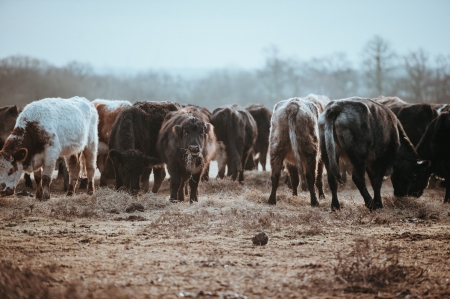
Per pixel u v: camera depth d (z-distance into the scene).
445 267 8.07
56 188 18.97
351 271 7.48
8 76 81.75
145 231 10.59
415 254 8.86
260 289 6.88
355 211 13.04
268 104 109.25
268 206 14.34
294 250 9.07
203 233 10.50
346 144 13.09
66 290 6.36
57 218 12.03
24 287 6.37
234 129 20.25
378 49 92.31
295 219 11.91
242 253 8.80
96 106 20.09
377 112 13.57
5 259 8.14
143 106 17.52
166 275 7.39
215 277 7.34
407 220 12.21
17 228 10.77
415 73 86.38
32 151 14.52
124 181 15.24
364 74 98.75
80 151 15.98
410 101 81.12
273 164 14.88
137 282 7.04
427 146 16.84
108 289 6.45
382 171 13.97
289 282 7.18
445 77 80.06
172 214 12.45
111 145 16.80
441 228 11.27
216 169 31.33
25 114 14.61
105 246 9.25
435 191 19.67
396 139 14.07
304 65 121.69
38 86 83.69
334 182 13.66
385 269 7.51
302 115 14.36
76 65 108.81
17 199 14.52
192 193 14.92
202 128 14.14
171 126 15.14
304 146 14.48
